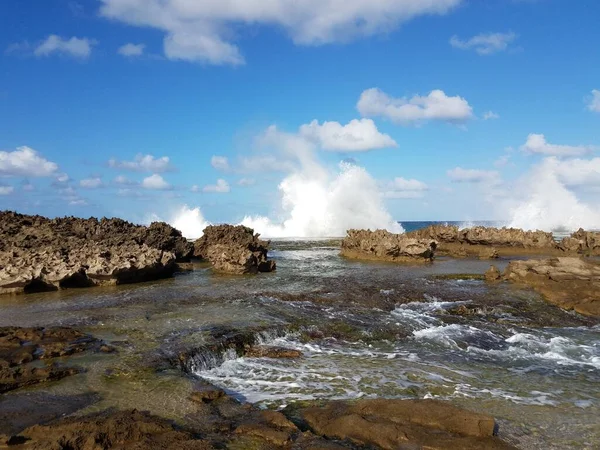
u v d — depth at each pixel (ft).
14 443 27.73
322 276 98.63
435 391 41.65
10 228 108.88
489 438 30.25
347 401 38.01
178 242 130.82
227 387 41.73
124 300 71.36
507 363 51.08
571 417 36.58
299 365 47.96
